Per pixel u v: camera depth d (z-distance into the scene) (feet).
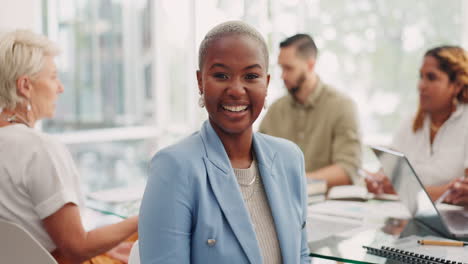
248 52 3.57
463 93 7.31
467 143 7.32
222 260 3.55
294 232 3.94
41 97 5.46
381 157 5.54
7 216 5.07
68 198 5.10
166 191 3.55
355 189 7.02
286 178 4.09
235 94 3.57
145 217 3.60
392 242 4.61
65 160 5.31
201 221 3.56
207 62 3.64
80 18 12.53
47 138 5.26
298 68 8.91
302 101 9.20
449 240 4.61
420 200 4.96
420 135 7.85
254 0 11.07
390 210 5.86
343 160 8.65
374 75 11.30
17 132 5.17
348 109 8.89
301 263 4.18
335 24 11.41
